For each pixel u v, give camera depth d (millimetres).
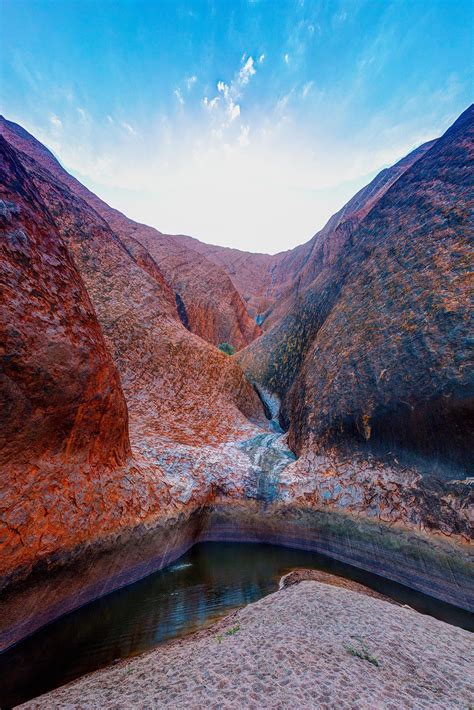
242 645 4930
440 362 9219
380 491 9727
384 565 8938
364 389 11328
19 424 6391
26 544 6164
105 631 6383
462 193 12219
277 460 13391
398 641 4957
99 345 8922
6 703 4617
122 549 8242
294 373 22500
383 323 12227
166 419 15797
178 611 7074
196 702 3588
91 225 21031
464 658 4754
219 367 20984
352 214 35219
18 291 6723
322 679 3803
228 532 11773
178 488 11242
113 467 9125
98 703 4047
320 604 6359
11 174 7863
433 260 11594
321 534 10625
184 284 44062
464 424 8227
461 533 7738
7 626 5711
